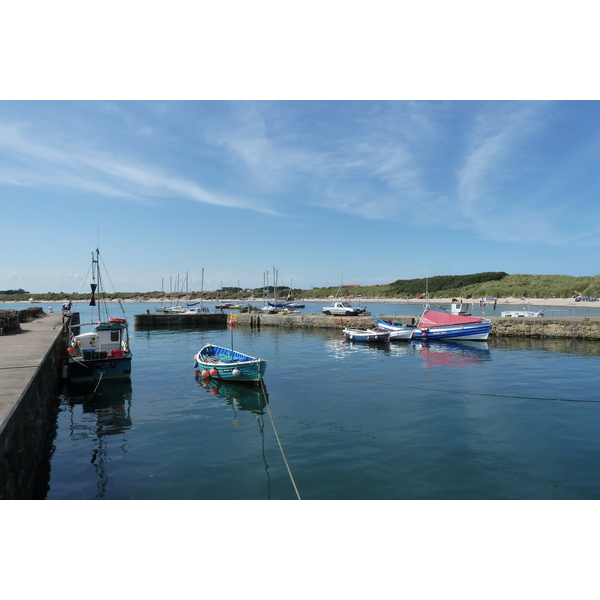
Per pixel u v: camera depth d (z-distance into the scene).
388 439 11.66
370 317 48.03
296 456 10.48
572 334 35.31
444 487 8.73
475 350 30.03
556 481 9.03
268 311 66.50
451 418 13.62
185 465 10.01
